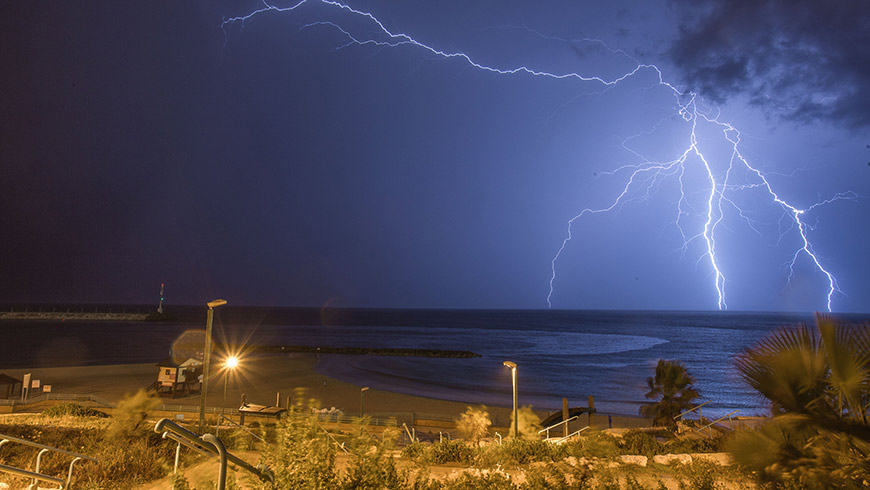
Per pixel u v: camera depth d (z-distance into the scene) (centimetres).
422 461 694
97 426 1487
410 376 7169
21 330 15675
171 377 4797
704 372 8119
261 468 448
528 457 980
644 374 7638
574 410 2880
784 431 579
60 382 5325
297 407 502
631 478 734
